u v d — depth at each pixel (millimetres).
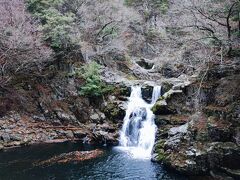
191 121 18891
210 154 16359
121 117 25016
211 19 18578
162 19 39688
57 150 20891
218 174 15953
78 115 26109
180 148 17578
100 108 26531
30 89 26156
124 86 27672
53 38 26375
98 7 32312
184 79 28078
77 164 18297
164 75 34469
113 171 17203
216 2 19094
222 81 19594
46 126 24359
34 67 26875
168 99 22984
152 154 19469
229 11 17406
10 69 25984
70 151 20734
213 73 20484
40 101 25750
